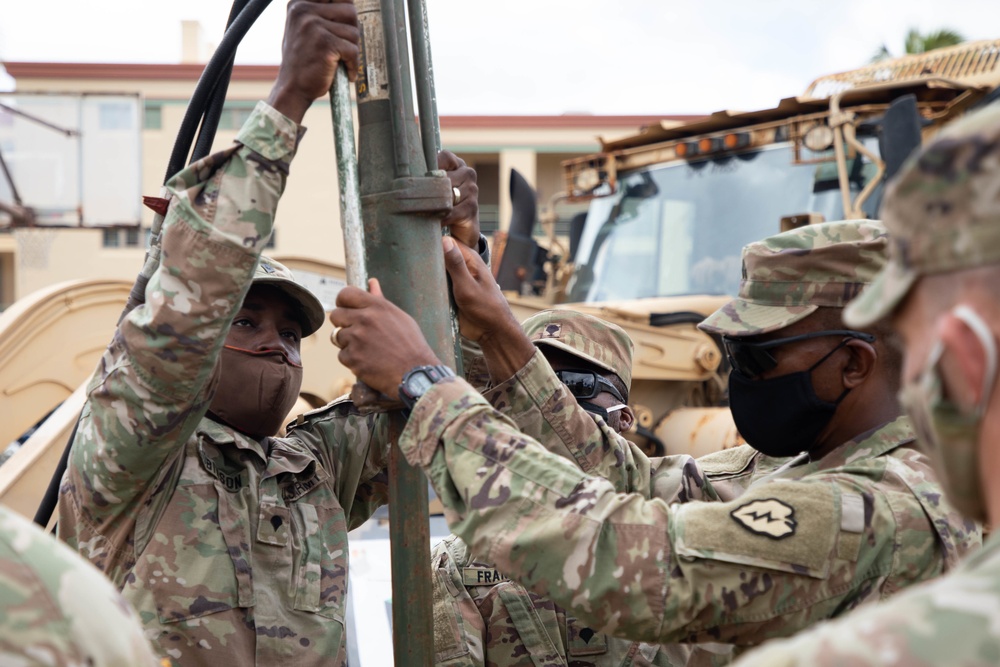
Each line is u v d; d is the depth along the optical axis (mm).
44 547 1025
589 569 1528
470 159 21250
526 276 6812
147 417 1750
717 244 6207
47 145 12070
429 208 1704
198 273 1679
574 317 2521
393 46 1696
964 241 960
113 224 12156
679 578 1521
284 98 1720
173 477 1963
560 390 2109
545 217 7277
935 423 1006
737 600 1518
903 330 1062
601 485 1587
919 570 1596
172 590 1873
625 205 6742
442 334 1727
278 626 1929
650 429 5820
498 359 2088
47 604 986
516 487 1569
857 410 1849
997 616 844
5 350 4398
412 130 1714
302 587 1996
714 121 6348
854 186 5781
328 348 4992
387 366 1647
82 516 1908
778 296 1857
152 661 1074
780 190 6059
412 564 1721
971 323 955
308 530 2072
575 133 20250
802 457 2027
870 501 1599
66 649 980
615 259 6621
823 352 1836
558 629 2322
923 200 991
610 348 2545
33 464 3789
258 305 2109
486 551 1570
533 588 1556
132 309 1879
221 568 1916
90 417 1880
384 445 2299
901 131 4926
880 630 879
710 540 1534
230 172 1704
